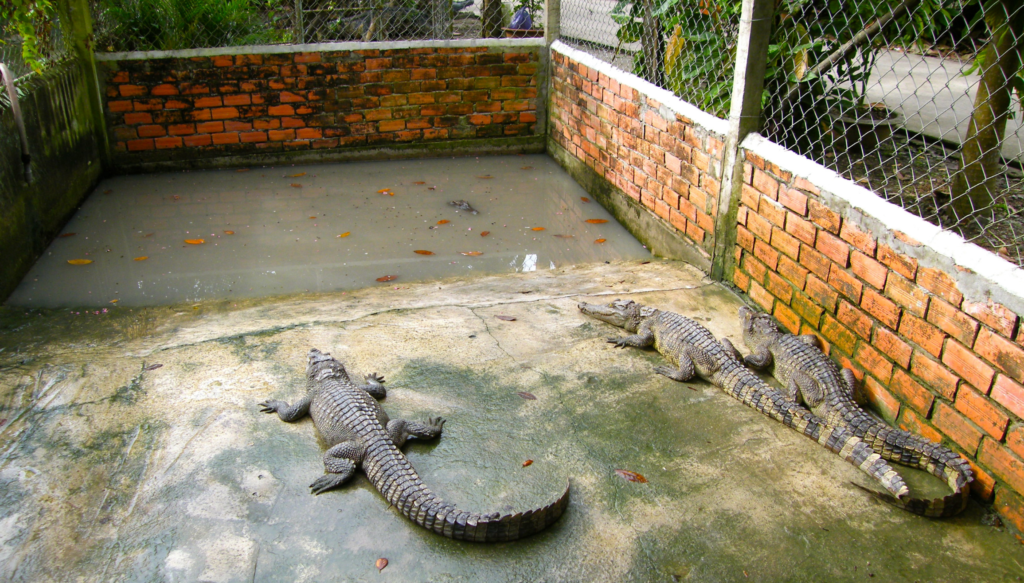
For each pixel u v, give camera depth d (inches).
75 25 291.6
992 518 122.0
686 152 219.6
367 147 346.9
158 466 132.2
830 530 119.0
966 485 121.4
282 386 158.4
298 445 139.6
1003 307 116.5
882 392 148.2
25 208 231.0
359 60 328.2
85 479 128.3
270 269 233.6
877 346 148.2
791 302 177.2
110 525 118.4
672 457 136.7
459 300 203.6
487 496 126.6
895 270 140.3
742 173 191.0
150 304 208.8
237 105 324.5
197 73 314.3
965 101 326.6
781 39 218.7
